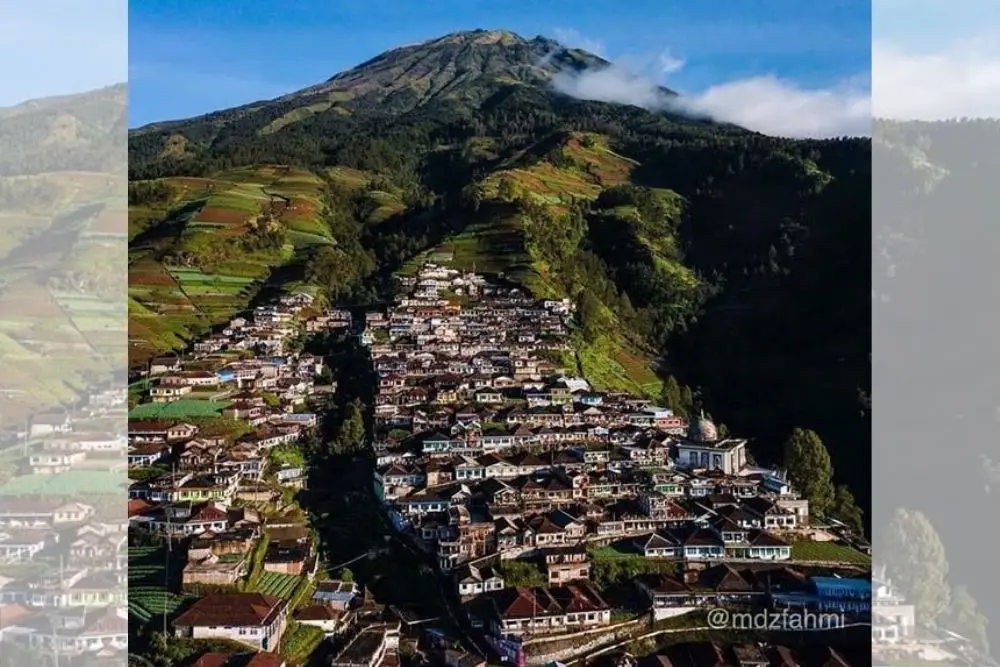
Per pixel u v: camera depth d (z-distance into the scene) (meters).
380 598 103.69
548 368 179.38
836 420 155.50
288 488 131.75
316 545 113.62
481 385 169.00
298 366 183.75
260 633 89.81
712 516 114.25
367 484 133.62
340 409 162.88
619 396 167.75
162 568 104.38
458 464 130.00
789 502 118.06
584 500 120.38
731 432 160.75
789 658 90.94
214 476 125.25
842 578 100.06
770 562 104.88
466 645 93.88
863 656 93.12
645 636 93.06
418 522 114.50
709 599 96.69
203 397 161.62
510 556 107.00
